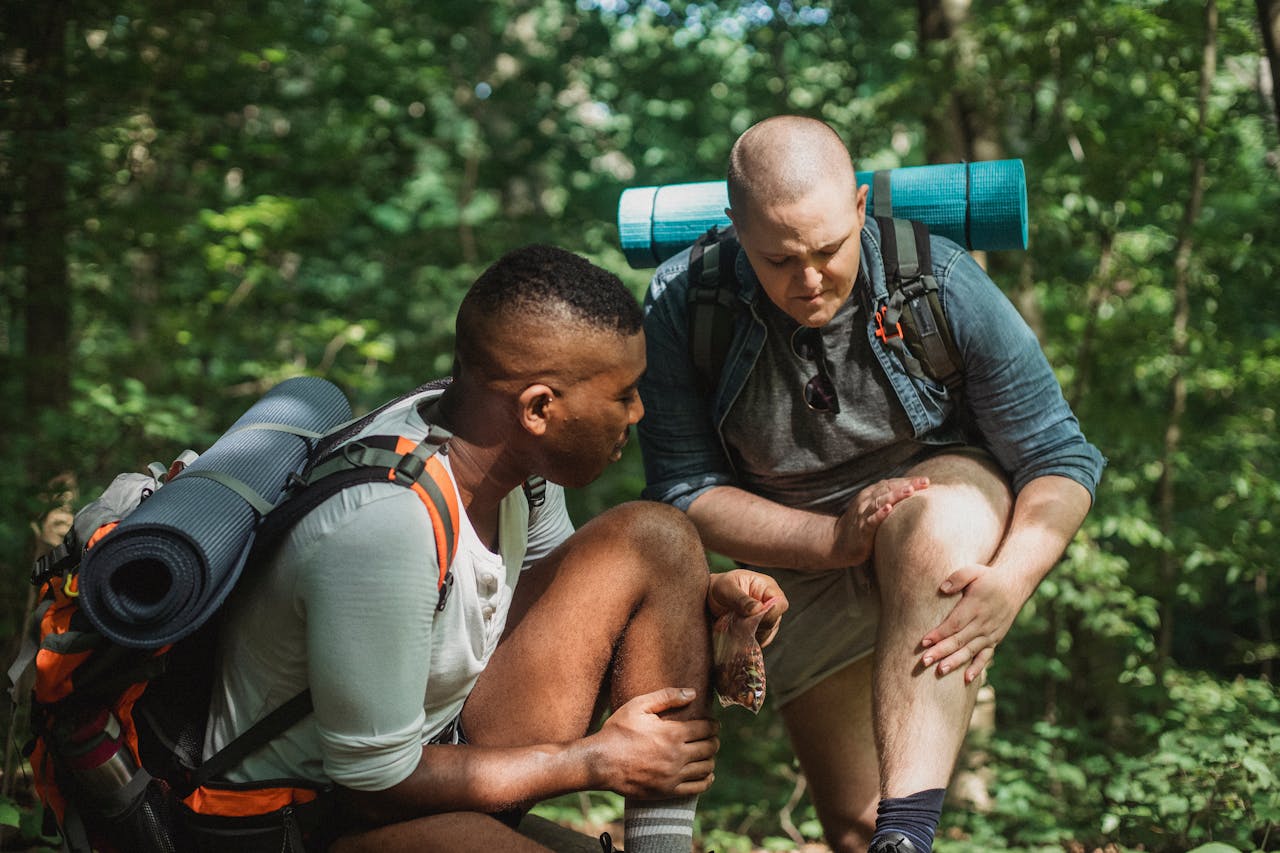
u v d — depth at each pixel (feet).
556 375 6.75
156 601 6.24
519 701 7.72
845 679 10.05
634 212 9.86
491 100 42.68
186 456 7.66
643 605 7.75
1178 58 20.86
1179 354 22.25
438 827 7.04
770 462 9.32
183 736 6.93
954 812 17.38
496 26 44.98
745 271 8.94
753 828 19.58
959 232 9.22
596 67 44.09
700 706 7.64
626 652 7.73
